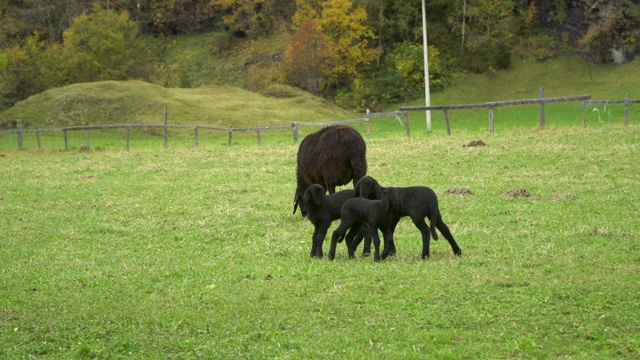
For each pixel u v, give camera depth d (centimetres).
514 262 1085
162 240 1419
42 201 1902
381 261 1125
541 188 1731
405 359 743
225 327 866
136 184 2125
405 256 1162
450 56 7025
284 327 862
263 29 8262
